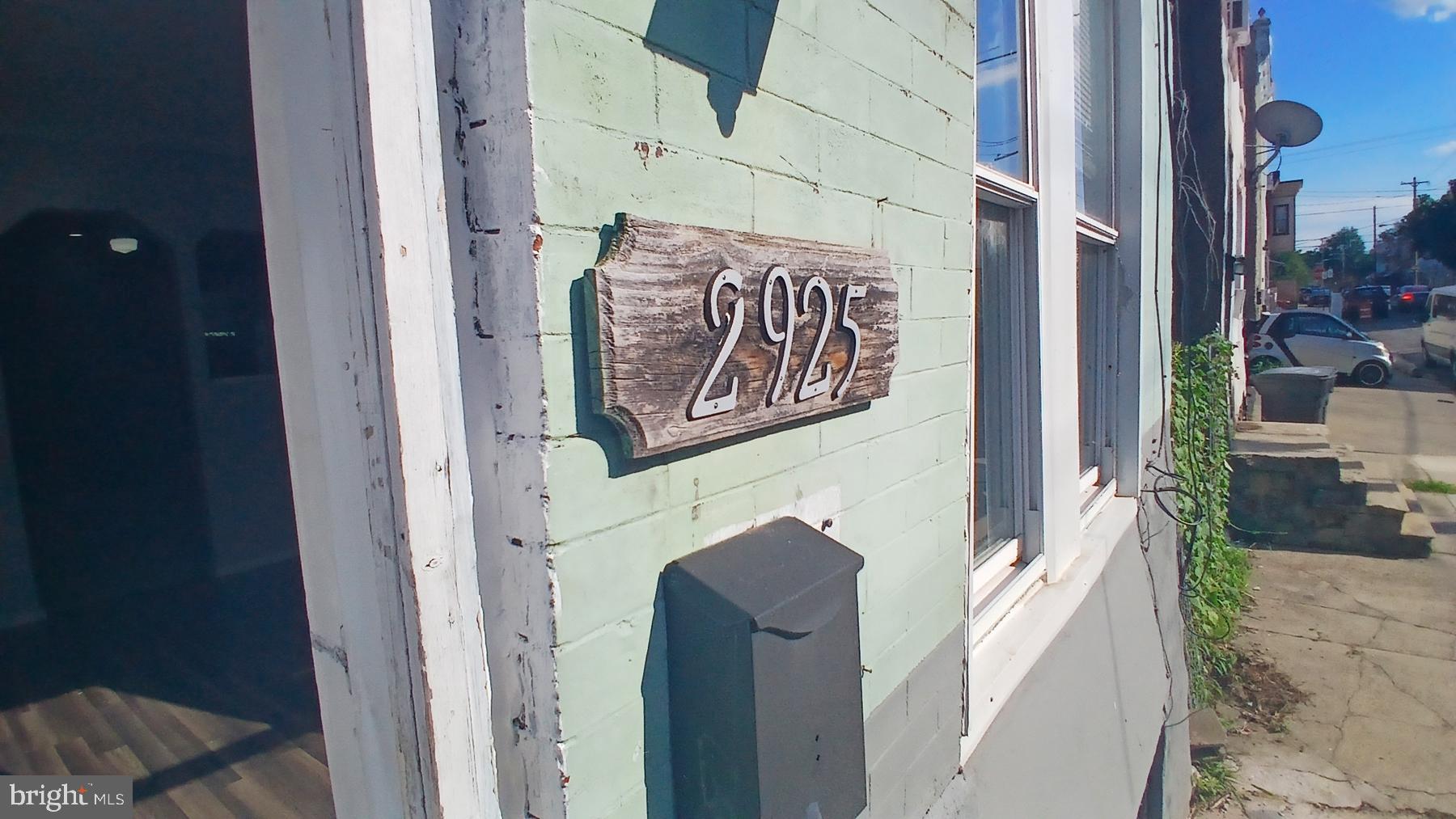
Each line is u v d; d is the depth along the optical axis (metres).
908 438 1.66
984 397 2.54
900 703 1.65
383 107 0.75
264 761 2.47
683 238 0.97
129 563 4.12
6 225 3.71
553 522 0.86
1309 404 10.02
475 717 0.88
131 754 2.55
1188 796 4.22
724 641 0.98
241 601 3.95
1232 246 8.89
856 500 1.46
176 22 2.55
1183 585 5.16
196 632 3.55
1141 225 3.79
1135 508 3.83
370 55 0.74
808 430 1.31
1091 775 2.88
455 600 0.84
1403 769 4.31
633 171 0.94
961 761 1.96
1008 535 2.68
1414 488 9.07
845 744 1.13
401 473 0.79
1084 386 3.94
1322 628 5.87
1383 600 6.27
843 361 1.31
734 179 1.11
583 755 0.92
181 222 4.22
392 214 0.77
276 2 0.81
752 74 1.14
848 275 1.31
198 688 3.00
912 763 1.71
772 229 1.19
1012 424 2.64
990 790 2.09
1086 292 3.88
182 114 3.54
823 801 1.09
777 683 1.00
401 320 0.78
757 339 1.10
